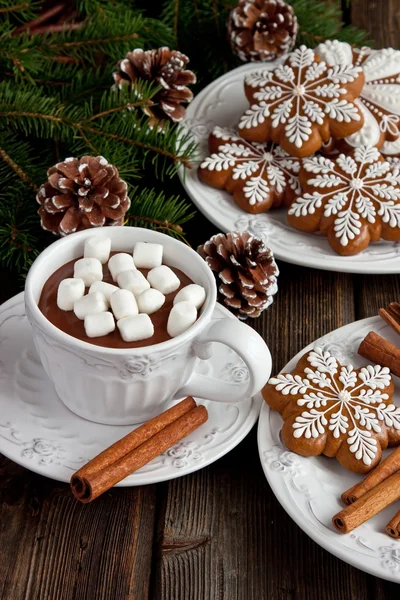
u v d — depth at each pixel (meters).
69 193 0.68
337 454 0.62
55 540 0.61
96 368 0.59
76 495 0.59
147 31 0.83
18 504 0.62
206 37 0.87
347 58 0.79
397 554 0.58
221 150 0.76
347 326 0.68
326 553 0.61
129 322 0.59
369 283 0.74
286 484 0.60
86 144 0.74
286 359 0.70
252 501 0.63
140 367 0.59
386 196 0.72
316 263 0.71
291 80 0.76
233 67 0.87
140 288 0.61
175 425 0.62
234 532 0.62
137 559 0.61
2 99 0.73
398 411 0.63
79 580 0.60
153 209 0.72
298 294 0.73
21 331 0.66
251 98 0.77
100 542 0.61
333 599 0.60
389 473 0.61
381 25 0.93
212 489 0.63
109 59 0.86
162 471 0.60
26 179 0.73
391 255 0.72
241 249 0.70
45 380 0.64
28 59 0.75
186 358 0.61
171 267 0.64
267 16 0.82
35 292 0.61
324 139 0.75
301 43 0.87
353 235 0.71
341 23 0.88
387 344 0.66
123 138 0.74
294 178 0.75
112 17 0.81
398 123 0.77
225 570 0.60
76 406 0.62
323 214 0.72
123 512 0.62
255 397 0.64
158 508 0.63
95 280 0.61
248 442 0.65
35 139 0.79
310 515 0.59
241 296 0.70
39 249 0.73
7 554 0.60
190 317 0.59
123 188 0.69
